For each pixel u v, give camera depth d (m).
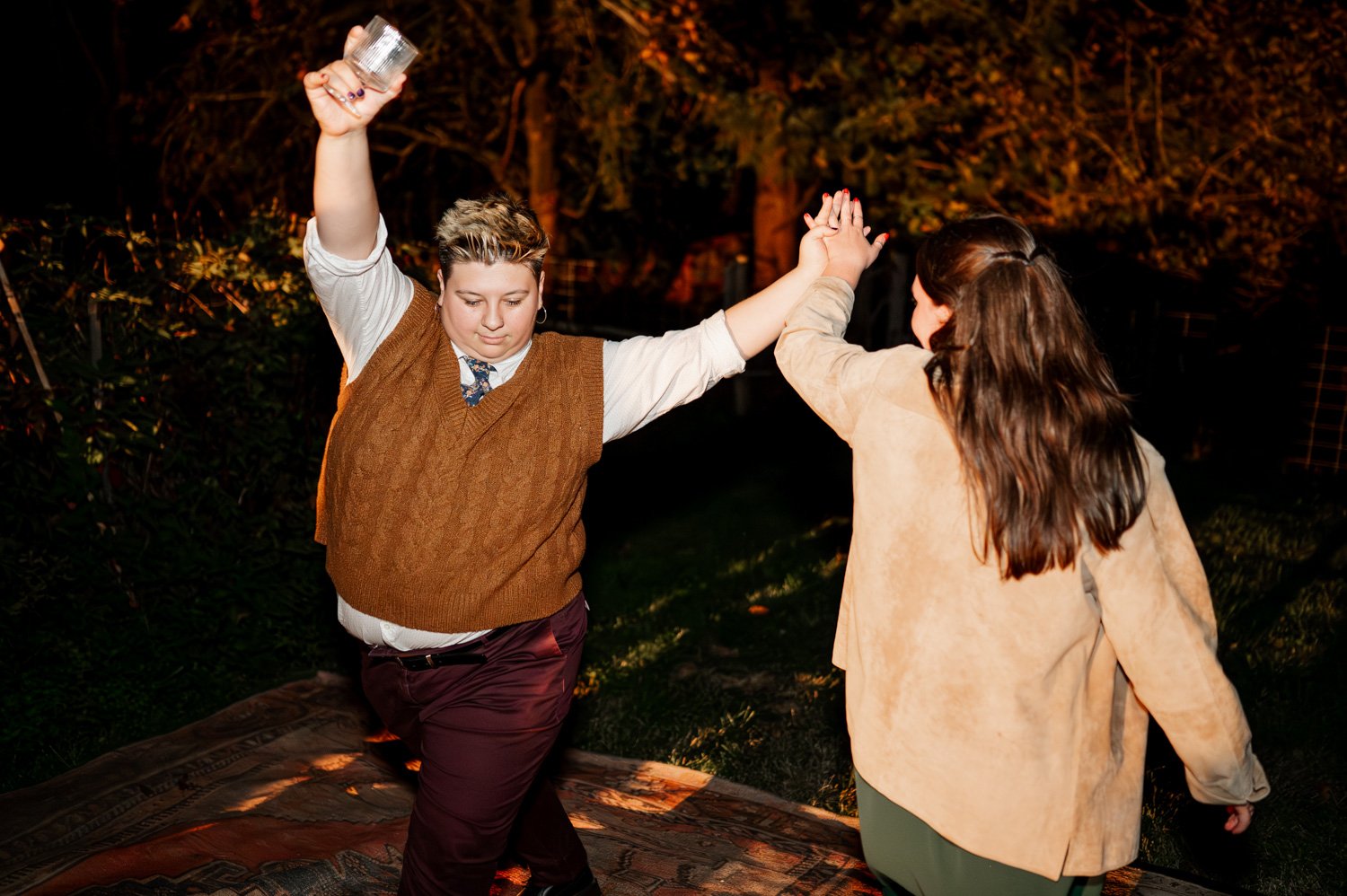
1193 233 10.01
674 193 15.76
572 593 2.43
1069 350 1.80
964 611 1.88
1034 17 9.38
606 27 10.82
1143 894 3.17
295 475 5.17
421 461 2.23
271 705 4.42
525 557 2.29
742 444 9.39
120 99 10.63
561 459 2.29
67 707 4.39
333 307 2.23
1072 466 1.74
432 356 2.27
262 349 4.91
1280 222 9.73
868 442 1.98
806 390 2.13
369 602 2.29
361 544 2.27
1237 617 6.15
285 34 10.03
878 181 10.10
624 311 13.01
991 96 9.48
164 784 3.73
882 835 2.06
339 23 10.30
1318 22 9.30
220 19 10.23
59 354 4.60
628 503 7.84
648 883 3.20
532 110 11.91
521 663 2.35
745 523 7.43
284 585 5.04
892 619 1.96
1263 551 7.31
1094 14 9.91
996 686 1.86
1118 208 9.55
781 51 10.50
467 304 2.19
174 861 3.11
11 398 4.45
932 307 1.99
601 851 3.37
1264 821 4.09
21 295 4.60
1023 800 1.87
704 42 10.04
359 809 3.59
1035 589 1.81
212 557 4.87
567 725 4.67
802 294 2.45
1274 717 4.96
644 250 15.47
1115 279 10.30
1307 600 6.41
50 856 3.22
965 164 9.70
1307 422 9.72
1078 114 9.52
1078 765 1.88
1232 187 9.93
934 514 1.90
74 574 4.66
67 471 4.56
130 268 4.91
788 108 10.03
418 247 5.89
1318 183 9.51
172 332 4.81
